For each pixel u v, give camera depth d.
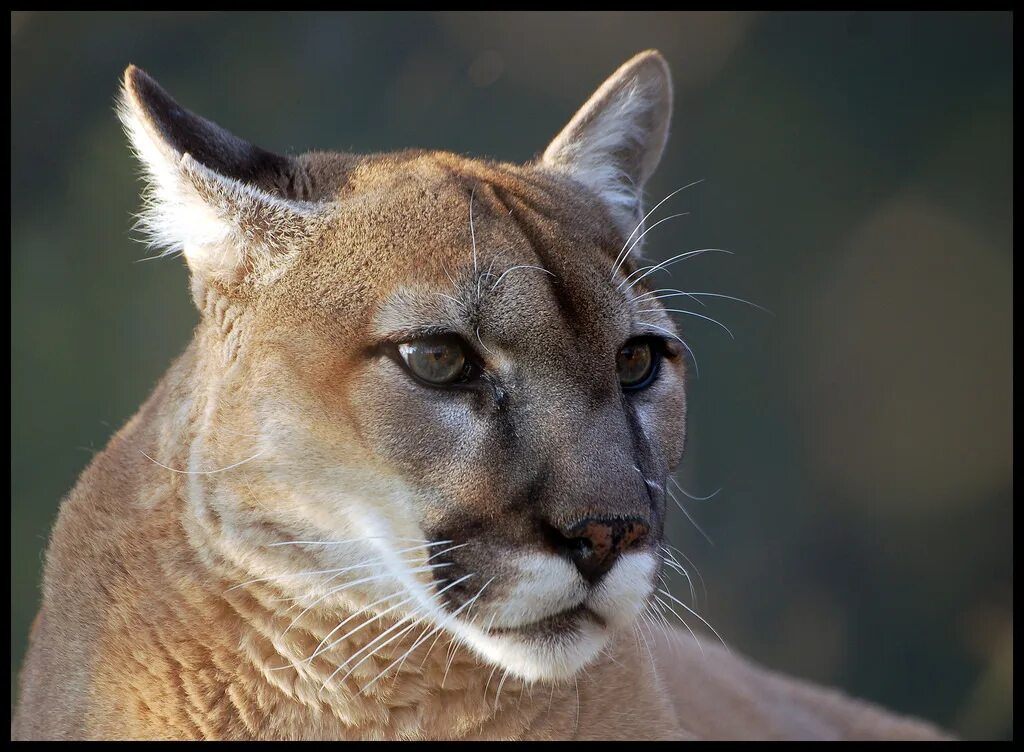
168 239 6.50
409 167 6.68
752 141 24.12
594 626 5.89
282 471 5.97
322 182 6.70
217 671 6.19
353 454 5.88
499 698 6.46
